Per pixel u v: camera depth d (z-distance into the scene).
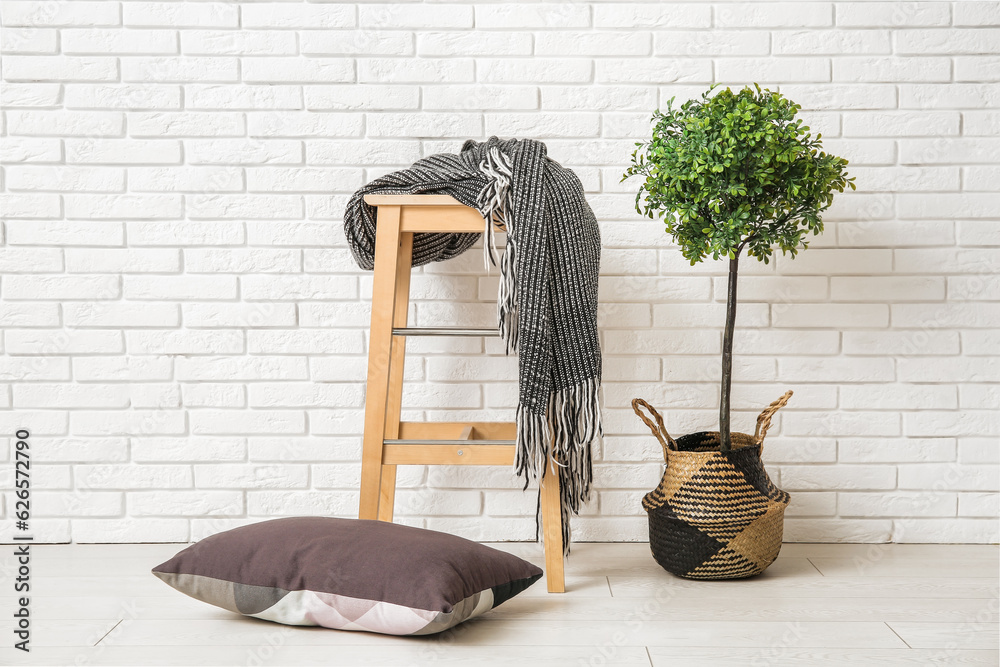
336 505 2.09
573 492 1.75
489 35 2.06
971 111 2.05
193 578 1.50
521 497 2.09
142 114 2.06
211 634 1.48
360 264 1.88
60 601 1.67
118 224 2.07
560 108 2.06
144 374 2.08
